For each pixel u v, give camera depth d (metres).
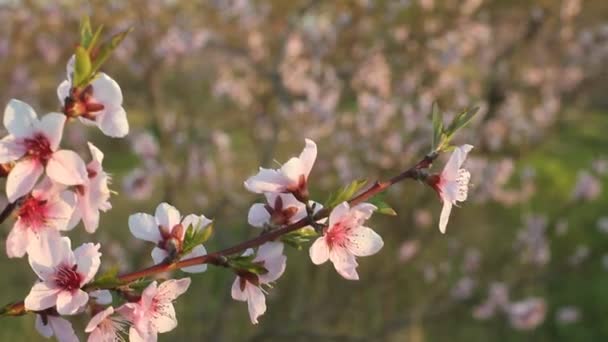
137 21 6.15
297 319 5.81
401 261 6.38
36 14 6.19
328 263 6.17
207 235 1.31
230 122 6.75
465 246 7.61
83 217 1.26
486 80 7.77
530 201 9.68
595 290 8.16
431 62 7.05
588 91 8.38
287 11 7.04
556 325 7.66
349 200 1.40
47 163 1.18
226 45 6.45
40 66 6.52
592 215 9.61
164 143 5.55
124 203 7.14
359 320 6.07
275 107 6.83
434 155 1.49
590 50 7.99
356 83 7.07
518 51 7.64
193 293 5.76
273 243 1.41
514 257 7.21
